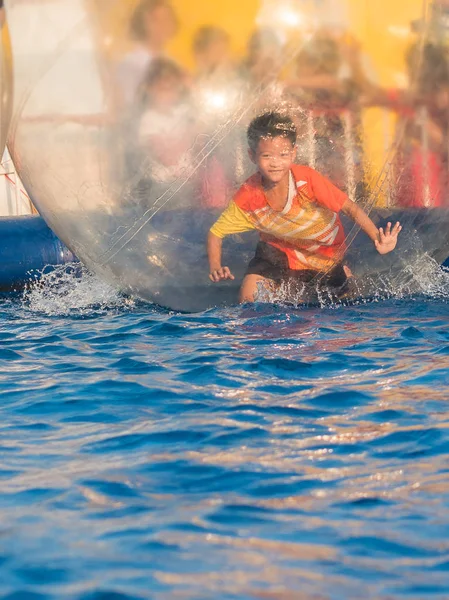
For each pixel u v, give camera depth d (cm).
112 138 1386
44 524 659
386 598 544
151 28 1329
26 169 1473
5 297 1720
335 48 1345
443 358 1107
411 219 1477
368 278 1505
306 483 730
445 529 636
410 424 865
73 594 555
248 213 1409
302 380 1038
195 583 565
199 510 680
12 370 1134
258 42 1330
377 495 701
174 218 1420
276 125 1355
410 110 1405
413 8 1372
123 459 798
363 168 1412
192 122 1355
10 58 1407
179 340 1266
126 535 636
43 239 1917
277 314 1404
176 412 934
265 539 627
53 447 837
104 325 1398
